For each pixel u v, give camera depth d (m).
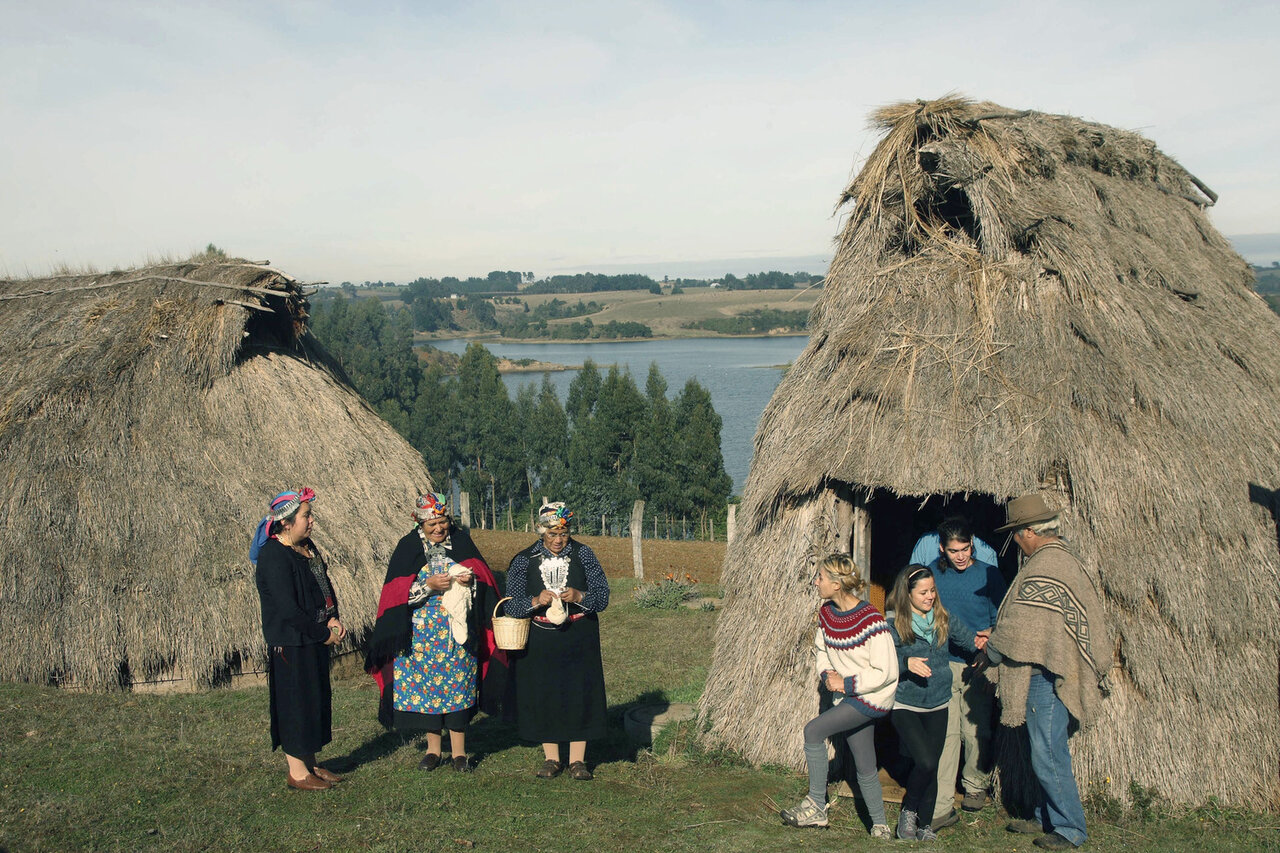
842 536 7.21
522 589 6.57
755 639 7.37
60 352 11.95
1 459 10.38
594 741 8.12
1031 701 5.38
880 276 7.72
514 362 144.88
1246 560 6.30
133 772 6.20
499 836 5.42
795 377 8.34
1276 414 7.19
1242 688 6.08
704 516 43.72
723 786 6.64
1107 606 6.21
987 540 9.00
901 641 5.62
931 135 7.79
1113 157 8.94
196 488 10.98
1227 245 9.98
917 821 5.62
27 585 9.59
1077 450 6.42
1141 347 6.93
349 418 13.59
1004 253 7.37
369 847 5.08
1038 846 5.44
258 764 6.58
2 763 6.22
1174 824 5.81
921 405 6.88
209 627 10.03
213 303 12.50
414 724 6.52
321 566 6.19
